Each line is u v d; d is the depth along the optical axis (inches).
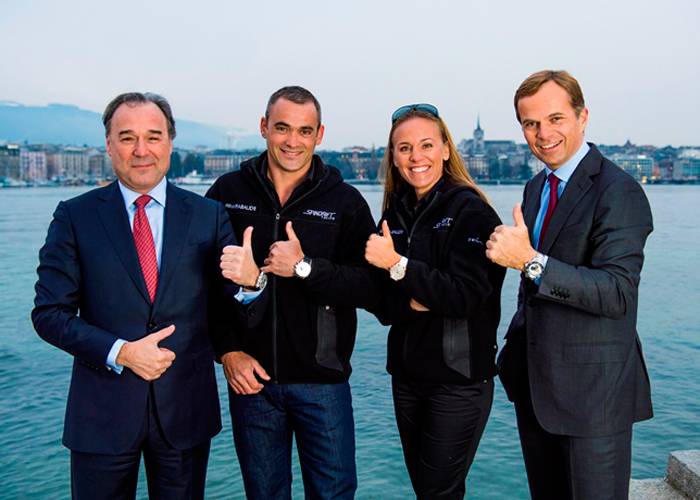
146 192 108.3
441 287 107.6
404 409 120.9
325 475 120.2
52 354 501.7
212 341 121.4
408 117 119.2
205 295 110.9
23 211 2832.2
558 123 105.5
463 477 118.6
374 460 293.0
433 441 115.6
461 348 113.0
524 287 114.6
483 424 117.3
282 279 118.4
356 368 446.0
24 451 311.6
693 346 505.7
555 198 110.0
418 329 115.7
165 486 108.4
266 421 122.0
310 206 121.2
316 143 121.6
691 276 917.2
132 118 103.6
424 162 117.6
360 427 331.6
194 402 108.3
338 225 121.5
